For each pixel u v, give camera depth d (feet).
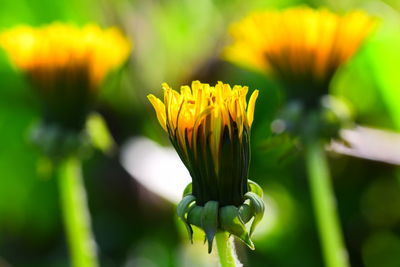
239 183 1.06
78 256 1.42
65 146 1.40
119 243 2.03
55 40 1.37
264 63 1.37
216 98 1.04
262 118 2.00
